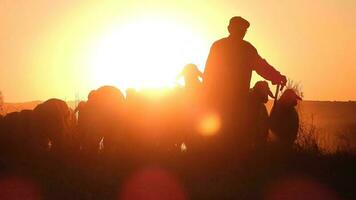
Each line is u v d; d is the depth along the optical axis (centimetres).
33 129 4794
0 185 3253
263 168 3762
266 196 3028
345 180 3434
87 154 4572
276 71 3684
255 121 4006
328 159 4006
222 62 3669
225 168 3747
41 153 4538
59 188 3169
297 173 3609
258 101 4109
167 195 2998
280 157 4056
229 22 3712
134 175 3531
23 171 3666
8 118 4844
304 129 4838
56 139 4819
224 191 3100
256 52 3697
